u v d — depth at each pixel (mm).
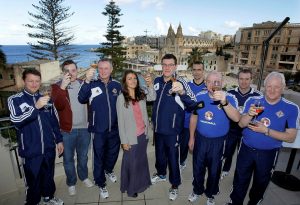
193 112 2787
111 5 29953
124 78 2699
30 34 27594
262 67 4133
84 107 3070
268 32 45625
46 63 23531
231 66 55219
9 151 3016
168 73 2789
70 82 2951
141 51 91938
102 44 31984
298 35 42438
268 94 2262
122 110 2717
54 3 26469
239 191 2699
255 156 2492
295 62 43250
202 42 95562
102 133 2963
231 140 3424
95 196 3129
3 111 19812
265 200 3027
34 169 2561
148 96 2969
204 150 2713
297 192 3191
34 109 2377
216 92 2314
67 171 3027
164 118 2887
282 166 3840
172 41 84812
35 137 2484
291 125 2320
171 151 2949
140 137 2859
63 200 3037
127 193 2998
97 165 3012
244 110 2570
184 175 3703
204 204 2984
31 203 2670
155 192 3227
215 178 2775
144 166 3029
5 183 3018
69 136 2945
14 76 22609
